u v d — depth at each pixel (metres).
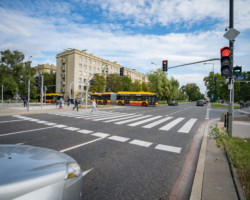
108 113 15.36
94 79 43.97
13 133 6.32
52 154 1.94
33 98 47.41
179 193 2.51
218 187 2.50
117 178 2.92
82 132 6.70
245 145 4.66
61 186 1.45
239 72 5.33
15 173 1.31
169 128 7.85
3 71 39.88
